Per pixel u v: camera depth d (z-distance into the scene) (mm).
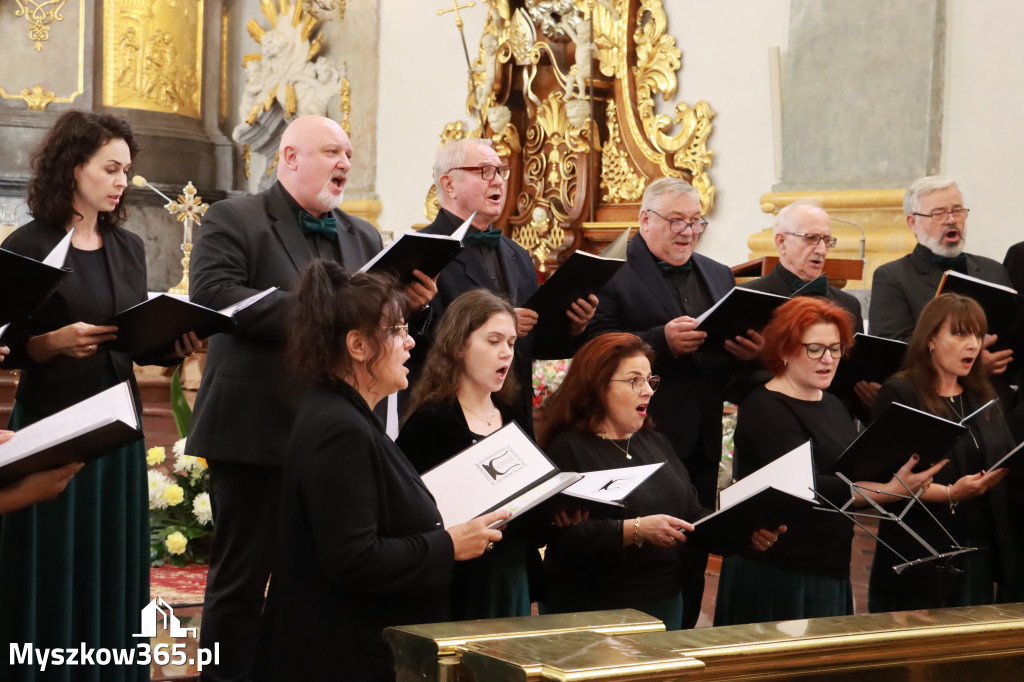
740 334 4059
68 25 14016
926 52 6656
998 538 3834
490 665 1745
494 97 9805
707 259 4840
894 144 6801
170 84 14383
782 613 3533
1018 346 4398
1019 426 4309
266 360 3633
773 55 7531
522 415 4043
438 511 2668
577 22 9109
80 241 3613
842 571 3596
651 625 2000
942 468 3807
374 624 2451
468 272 4293
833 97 7133
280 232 3811
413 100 11602
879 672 2020
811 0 7281
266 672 2461
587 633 1892
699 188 8289
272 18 13430
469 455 2936
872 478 3496
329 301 2496
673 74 8531
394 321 2496
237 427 3621
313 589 2436
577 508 2932
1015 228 6312
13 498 2418
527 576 3199
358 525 2383
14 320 2998
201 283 3670
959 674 2104
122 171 3619
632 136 8867
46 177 3535
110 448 2438
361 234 4129
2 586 3291
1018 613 2180
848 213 6973
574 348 4414
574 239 9234
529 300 4047
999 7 6395
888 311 4945
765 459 3732
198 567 5867
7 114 13930
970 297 4105
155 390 11602
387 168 11977
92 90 14039
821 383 3723
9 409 10375
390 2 11906
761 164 7902
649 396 3518
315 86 12922
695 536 3209
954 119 6602
